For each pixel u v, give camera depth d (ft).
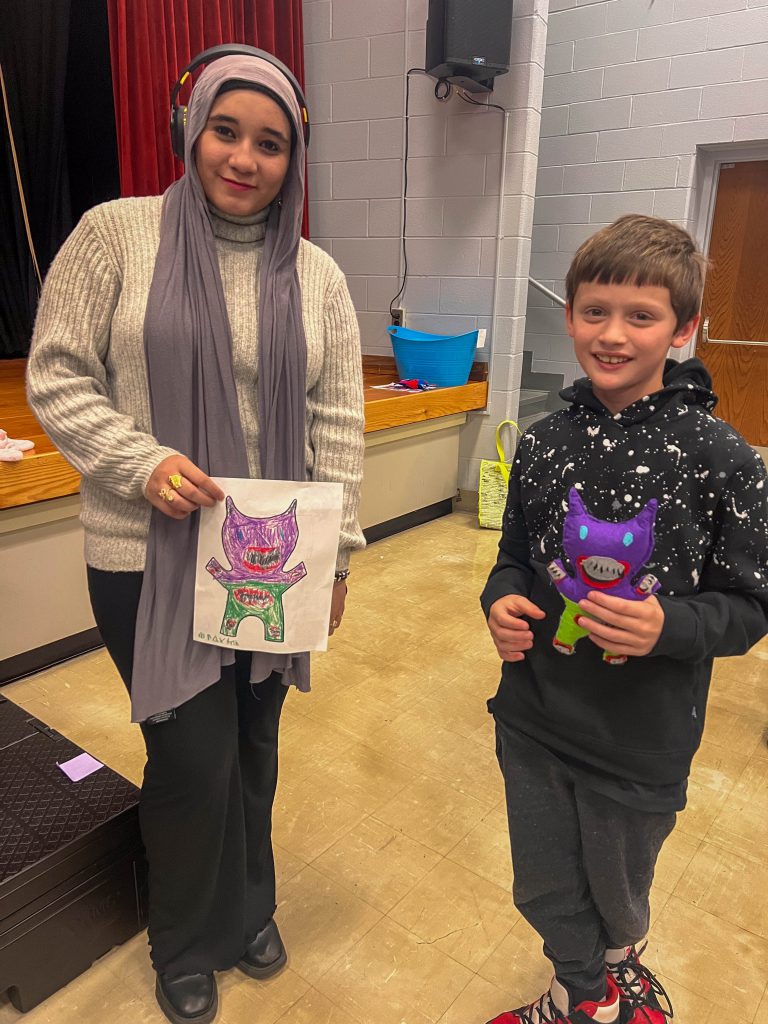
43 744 4.99
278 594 3.53
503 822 5.73
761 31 13.55
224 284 3.48
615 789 3.14
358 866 5.25
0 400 9.56
